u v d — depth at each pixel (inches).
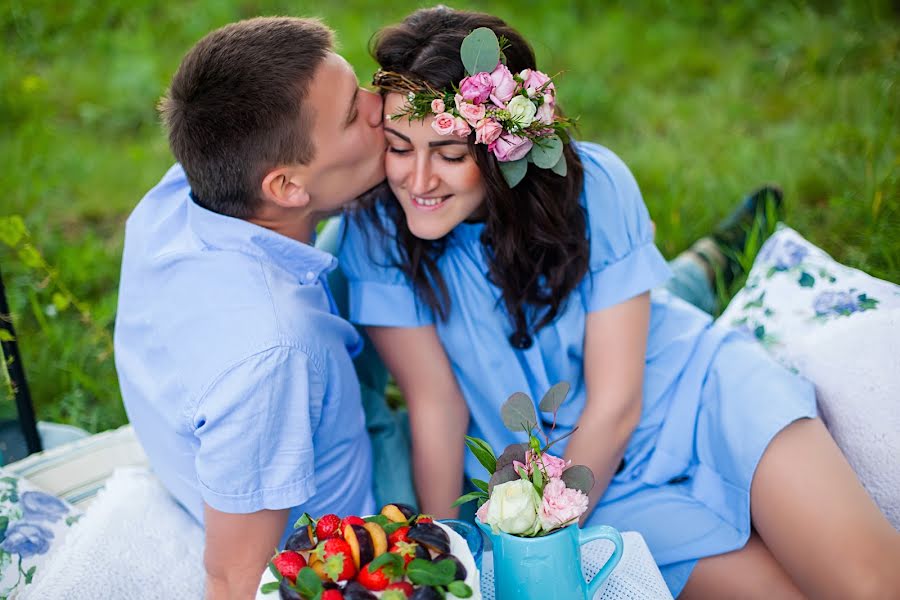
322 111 63.8
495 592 52.7
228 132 62.8
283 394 59.6
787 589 69.4
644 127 155.0
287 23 66.5
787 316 83.9
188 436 62.6
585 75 172.1
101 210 144.1
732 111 152.4
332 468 69.5
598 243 74.5
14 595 66.1
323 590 44.3
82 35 194.7
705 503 73.4
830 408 76.0
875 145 125.0
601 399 74.7
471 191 68.6
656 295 85.0
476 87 63.1
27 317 118.3
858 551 64.7
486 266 74.3
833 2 178.1
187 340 61.8
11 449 88.5
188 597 65.4
